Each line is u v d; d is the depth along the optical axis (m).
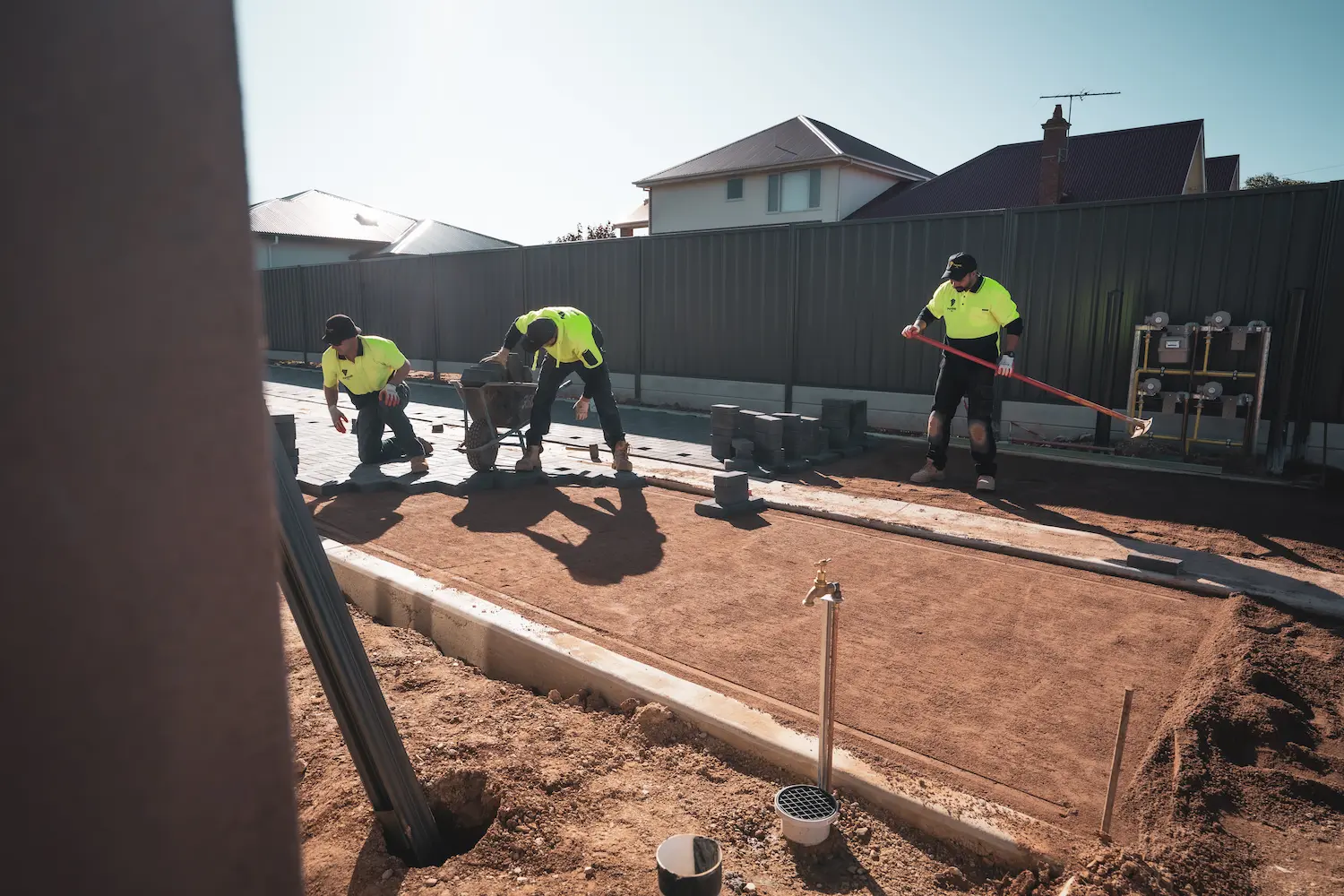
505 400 7.29
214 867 0.63
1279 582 4.67
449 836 2.75
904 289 10.05
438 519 6.19
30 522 0.50
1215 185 27.84
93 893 0.57
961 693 3.46
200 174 0.56
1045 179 21.06
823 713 2.61
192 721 0.60
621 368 13.24
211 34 0.55
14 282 0.48
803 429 8.20
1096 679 3.60
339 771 2.93
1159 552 5.26
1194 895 2.28
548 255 14.03
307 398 14.01
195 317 0.56
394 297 17.30
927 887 2.36
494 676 3.94
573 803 2.71
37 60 0.47
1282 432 7.74
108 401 0.53
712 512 6.30
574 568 5.04
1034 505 6.58
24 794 0.52
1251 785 2.79
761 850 2.49
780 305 11.20
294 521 2.16
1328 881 2.36
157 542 0.56
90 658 0.54
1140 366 8.51
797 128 28.22
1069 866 2.36
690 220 29.22
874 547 5.55
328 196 39.50
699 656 3.78
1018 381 9.35
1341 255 7.42
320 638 2.23
